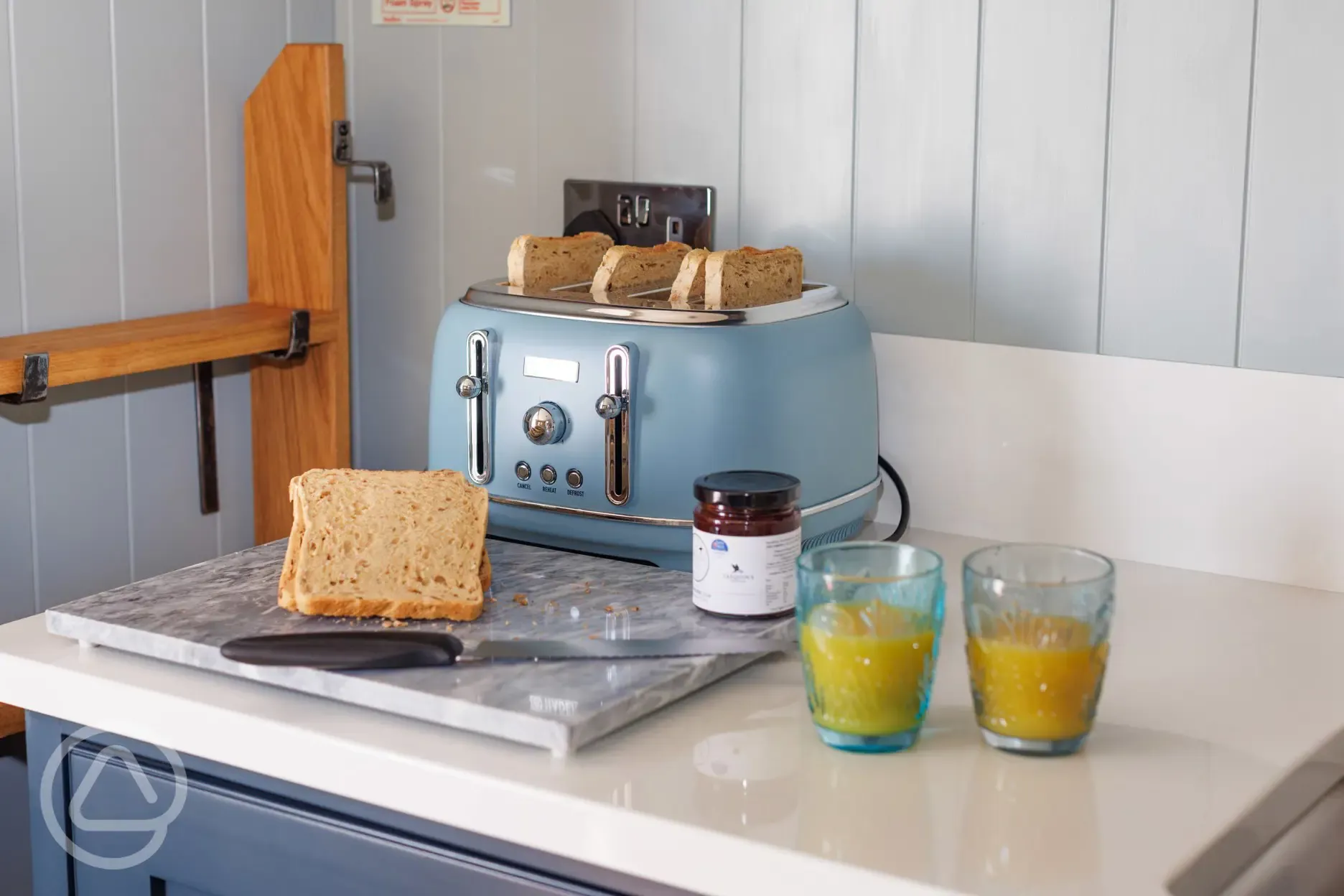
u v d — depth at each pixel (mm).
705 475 1069
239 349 1462
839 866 702
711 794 781
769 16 1377
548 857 810
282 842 901
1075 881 687
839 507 1180
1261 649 1030
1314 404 1146
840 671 823
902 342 1340
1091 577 861
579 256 1286
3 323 1384
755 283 1182
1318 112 1122
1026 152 1260
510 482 1179
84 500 1500
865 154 1345
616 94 1483
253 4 1576
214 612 994
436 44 1586
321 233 1548
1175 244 1202
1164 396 1214
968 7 1268
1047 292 1270
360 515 1038
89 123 1438
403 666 895
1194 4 1162
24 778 1497
